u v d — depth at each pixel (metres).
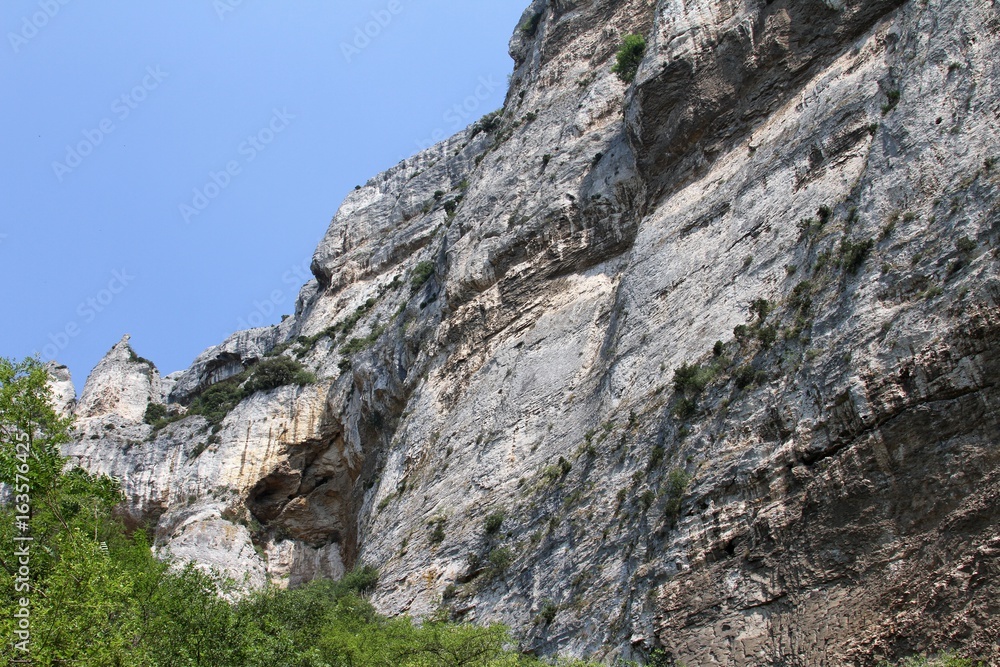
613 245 44.81
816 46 40.03
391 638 30.31
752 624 25.41
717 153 41.19
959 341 25.17
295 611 33.84
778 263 33.59
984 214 27.25
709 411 31.12
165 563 30.08
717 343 32.75
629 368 36.78
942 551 23.34
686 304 36.47
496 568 35.31
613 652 27.94
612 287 42.91
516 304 47.09
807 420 27.50
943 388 25.02
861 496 25.23
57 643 21.67
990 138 29.31
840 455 26.09
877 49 37.22
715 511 28.05
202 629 26.12
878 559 24.22
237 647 26.61
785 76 40.31
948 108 31.56
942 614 22.64
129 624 23.78
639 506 31.11
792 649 24.34
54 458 25.89
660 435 32.69
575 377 40.53
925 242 28.36
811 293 30.89
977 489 23.47
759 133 39.81
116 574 25.12
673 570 27.80
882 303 28.05
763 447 28.19
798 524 26.02
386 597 39.16
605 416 36.28
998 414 23.94
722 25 42.69
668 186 42.66
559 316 44.28
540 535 34.84
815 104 37.81
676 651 26.23
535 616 31.72
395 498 45.47
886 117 33.69
